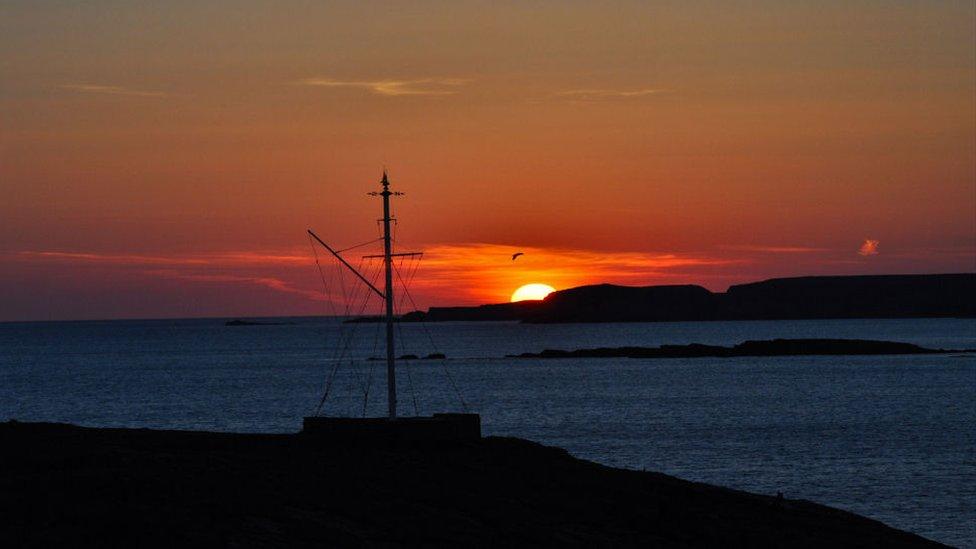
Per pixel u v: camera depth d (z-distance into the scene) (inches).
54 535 1833.2
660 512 2532.0
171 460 2549.2
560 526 2319.1
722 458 5255.9
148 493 2166.6
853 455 5359.3
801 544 2454.5
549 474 2763.3
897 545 2618.1
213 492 2229.3
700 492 2822.3
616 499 2618.1
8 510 1980.8
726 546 2346.2
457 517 2266.2
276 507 2165.4
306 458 2694.4
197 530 1926.7
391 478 2532.0
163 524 1930.4
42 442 2829.7
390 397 2997.0
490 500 2440.9
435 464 2726.4
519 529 2233.0
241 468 2503.7
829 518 2807.6
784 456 5315.0
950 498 4111.7
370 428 2923.2
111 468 2423.7
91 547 1791.3
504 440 3122.5
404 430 2913.4
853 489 4325.8
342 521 2140.7
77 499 2086.6
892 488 4340.6
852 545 2544.3
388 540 2062.0
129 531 1872.5
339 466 2610.7
